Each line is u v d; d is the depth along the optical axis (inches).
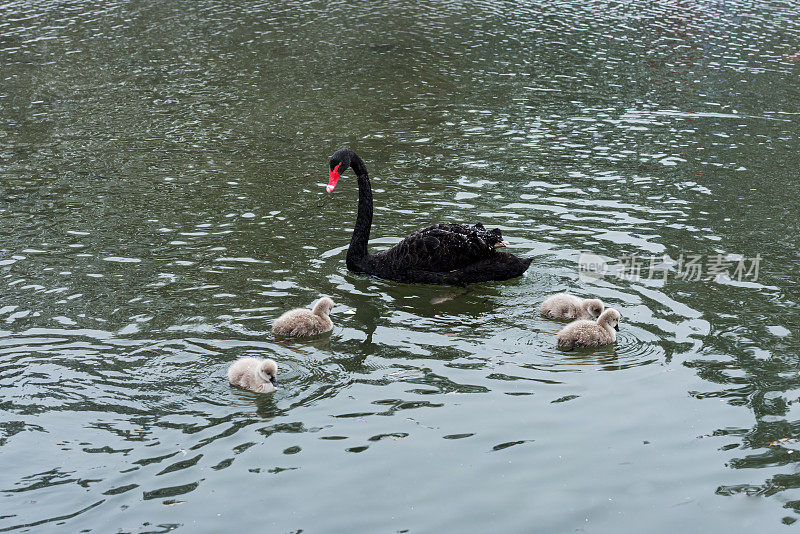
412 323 335.0
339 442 253.3
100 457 243.9
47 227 430.3
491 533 215.0
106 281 365.7
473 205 461.4
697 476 237.3
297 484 233.9
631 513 222.5
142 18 911.7
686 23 884.0
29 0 981.2
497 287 369.7
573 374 293.3
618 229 425.7
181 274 374.9
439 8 957.8
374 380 289.3
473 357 306.3
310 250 407.8
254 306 344.2
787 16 905.5
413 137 581.3
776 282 363.6
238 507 224.4
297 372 293.0
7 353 300.0
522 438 255.6
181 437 254.2
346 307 349.7
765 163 522.0
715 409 269.9
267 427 260.2
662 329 324.5
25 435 253.0
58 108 642.2
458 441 254.2
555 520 219.9
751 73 719.7
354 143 570.3
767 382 285.1
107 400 272.4
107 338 313.4
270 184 497.4
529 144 563.2
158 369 291.9
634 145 558.3
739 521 219.1
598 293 356.5
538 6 962.7
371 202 387.9
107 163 530.9
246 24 891.4
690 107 636.1
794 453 246.4
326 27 881.5
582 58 770.2
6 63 753.6
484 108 641.6
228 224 437.4
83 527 215.6
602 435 256.7
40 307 339.0
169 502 225.9
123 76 722.8
